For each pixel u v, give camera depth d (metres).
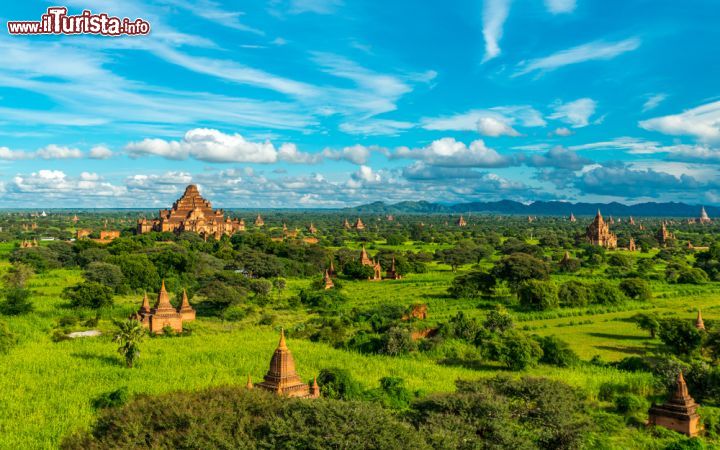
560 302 117.06
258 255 162.12
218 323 101.88
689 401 51.22
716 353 74.31
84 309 106.12
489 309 111.06
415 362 74.69
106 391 58.38
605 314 108.62
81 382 61.84
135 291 131.25
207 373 65.38
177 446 34.25
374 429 35.00
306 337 88.75
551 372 69.56
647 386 62.19
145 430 35.69
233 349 77.94
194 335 89.81
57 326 94.12
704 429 51.41
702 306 114.50
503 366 74.81
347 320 98.81
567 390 49.38
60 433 48.03
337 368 60.62
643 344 85.25
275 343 82.69
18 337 82.94
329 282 139.38
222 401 38.62
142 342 82.50
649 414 52.53
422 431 37.78
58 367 68.50
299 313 111.38
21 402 55.84
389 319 97.56
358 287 146.38
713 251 180.75
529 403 48.31
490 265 190.75
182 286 137.50
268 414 37.31
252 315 109.06
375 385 61.94
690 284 146.38
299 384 52.19
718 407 56.94
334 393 56.16
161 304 94.75
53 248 181.50
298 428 34.91
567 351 74.38
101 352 76.38
